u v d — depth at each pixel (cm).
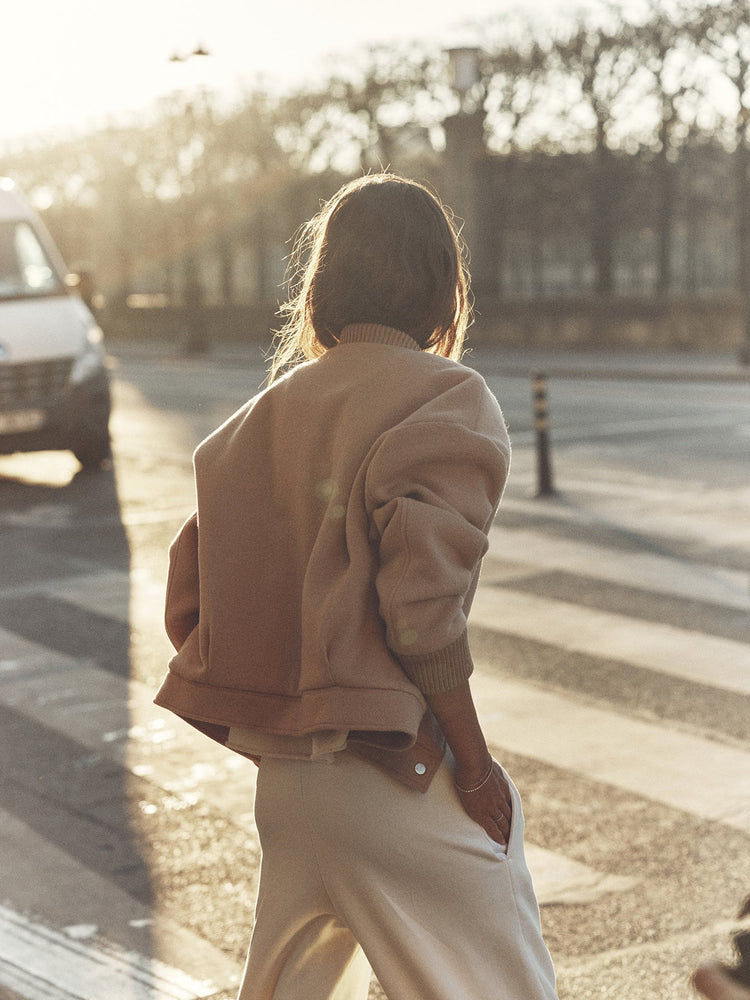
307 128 3441
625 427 1451
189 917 354
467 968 183
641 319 2944
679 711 515
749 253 2381
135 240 4038
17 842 405
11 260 1195
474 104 3098
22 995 309
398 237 190
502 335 3184
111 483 1129
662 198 3067
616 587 723
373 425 182
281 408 192
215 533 193
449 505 175
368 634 179
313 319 199
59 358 1145
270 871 192
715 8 2436
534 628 642
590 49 2906
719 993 135
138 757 479
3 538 904
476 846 185
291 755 185
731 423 1478
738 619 652
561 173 3133
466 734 180
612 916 349
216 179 3669
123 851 397
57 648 630
